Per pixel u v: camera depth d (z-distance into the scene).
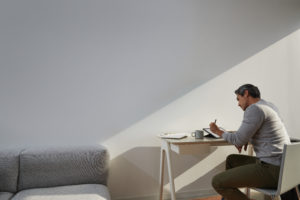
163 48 2.31
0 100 1.93
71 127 2.07
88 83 2.11
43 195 1.55
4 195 1.58
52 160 1.76
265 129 1.62
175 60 2.35
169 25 2.34
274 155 1.56
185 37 2.38
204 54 2.44
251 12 2.61
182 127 2.35
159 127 2.29
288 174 1.45
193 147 1.80
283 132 1.64
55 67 2.04
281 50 2.71
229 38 2.52
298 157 1.49
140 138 2.23
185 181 2.36
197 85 2.41
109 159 1.96
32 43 1.99
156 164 2.28
